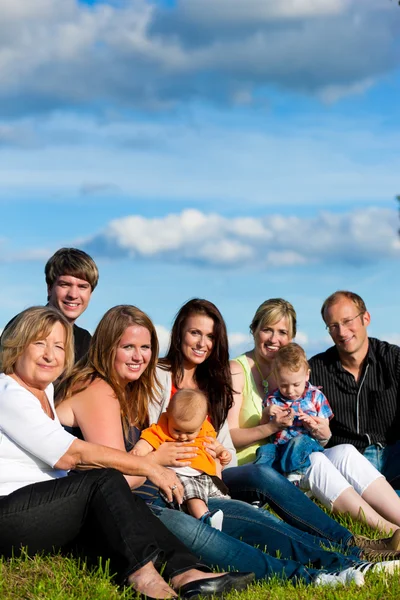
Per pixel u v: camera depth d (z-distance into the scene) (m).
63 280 7.88
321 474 6.74
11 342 5.09
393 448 7.86
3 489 4.96
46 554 5.01
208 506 5.99
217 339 6.68
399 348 7.99
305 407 7.42
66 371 5.67
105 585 4.70
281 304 7.64
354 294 7.91
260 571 5.23
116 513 4.77
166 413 6.08
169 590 4.63
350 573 5.20
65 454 4.98
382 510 6.76
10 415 4.99
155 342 5.91
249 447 7.34
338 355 8.04
